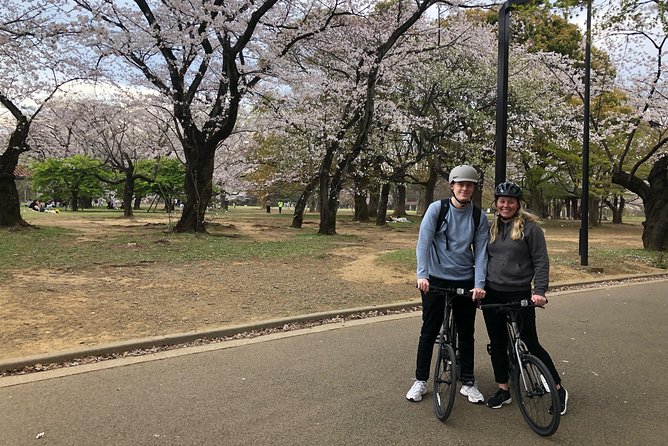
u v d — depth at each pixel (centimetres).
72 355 482
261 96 1800
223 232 1970
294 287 848
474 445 327
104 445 320
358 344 554
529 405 359
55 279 850
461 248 385
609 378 455
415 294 829
